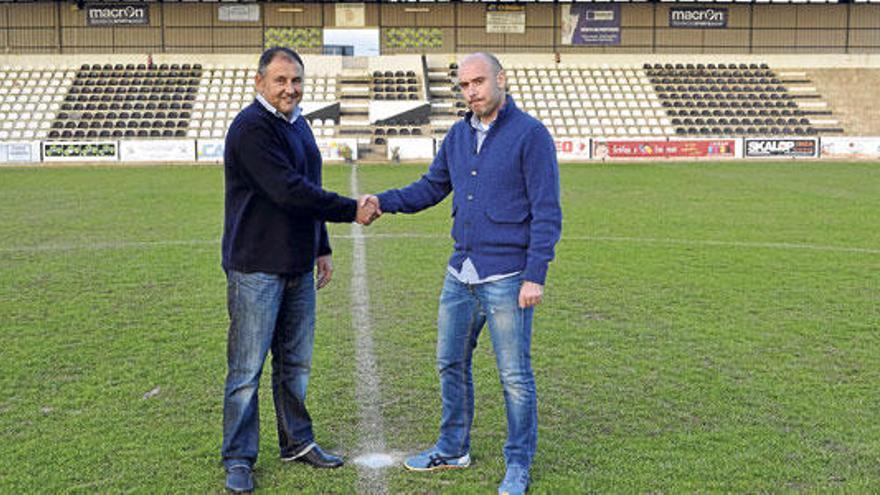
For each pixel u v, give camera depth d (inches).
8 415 211.2
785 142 1364.4
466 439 181.3
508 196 169.0
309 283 183.9
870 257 451.5
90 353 267.1
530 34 1685.5
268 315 174.9
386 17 1658.5
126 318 313.7
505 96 169.9
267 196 168.1
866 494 166.7
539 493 167.8
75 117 1430.9
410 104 1472.7
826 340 285.1
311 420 199.9
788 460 184.1
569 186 888.9
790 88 1622.8
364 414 214.2
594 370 250.2
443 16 1668.3
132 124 1413.6
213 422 207.5
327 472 179.2
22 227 561.6
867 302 343.3
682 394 228.8
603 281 385.7
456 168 175.2
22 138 1365.7
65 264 426.6
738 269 416.8
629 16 1691.7
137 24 1621.6
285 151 170.4
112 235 526.3
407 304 336.8
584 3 1681.8
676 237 524.4
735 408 217.6
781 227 570.6
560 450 189.9
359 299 345.7
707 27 1710.1
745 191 832.3
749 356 265.9
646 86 1611.7
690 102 1565.0
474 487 170.9
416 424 207.5
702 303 341.4
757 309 330.3
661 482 172.4
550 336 288.7
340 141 1318.9
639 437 197.9
